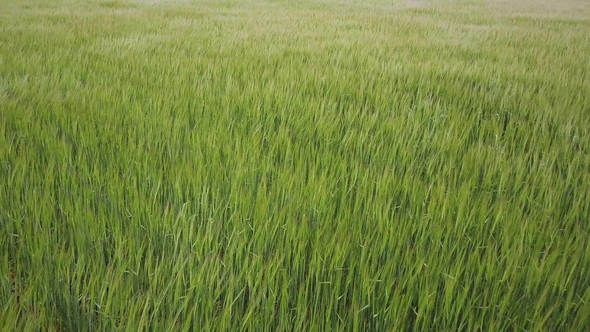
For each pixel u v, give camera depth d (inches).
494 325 61.9
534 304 64.4
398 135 127.0
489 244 76.3
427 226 84.1
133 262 72.6
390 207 90.6
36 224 78.1
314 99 160.4
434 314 66.6
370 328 64.5
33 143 113.1
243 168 98.6
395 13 522.0
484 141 136.4
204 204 85.4
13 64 194.7
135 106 140.2
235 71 197.9
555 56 262.7
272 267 70.3
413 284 67.6
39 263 68.8
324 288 67.3
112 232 78.6
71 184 93.4
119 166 103.2
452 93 174.6
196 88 167.3
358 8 575.2
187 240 75.2
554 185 103.7
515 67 226.8
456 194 95.3
